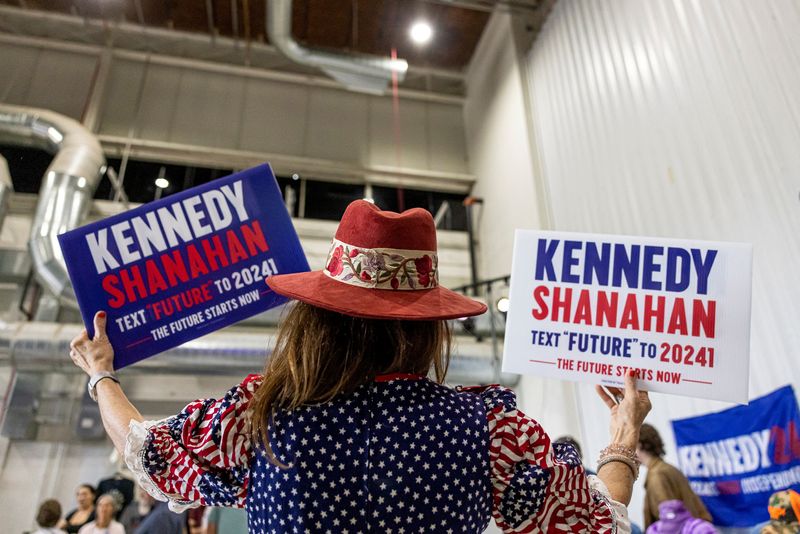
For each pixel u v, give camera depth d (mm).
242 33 7055
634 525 3068
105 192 6074
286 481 535
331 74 6047
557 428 4605
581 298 1021
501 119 6395
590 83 4754
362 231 632
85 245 1009
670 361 965
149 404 5293
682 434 3303
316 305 589
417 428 564
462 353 4895
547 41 5625
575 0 5129
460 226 7000
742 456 2871
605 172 4410
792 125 2805
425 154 7336
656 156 3824
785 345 2727
